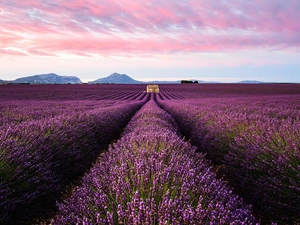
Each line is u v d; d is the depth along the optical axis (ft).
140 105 87.04
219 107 46.78
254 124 19.16
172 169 9.16
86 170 18.42
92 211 7.17
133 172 9.63
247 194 13.21
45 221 10.91
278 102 59.77
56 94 146.51
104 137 27.66
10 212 9.66
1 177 9.77
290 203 10.50
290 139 12.96
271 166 12.12
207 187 7.98
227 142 18.06
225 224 6.04
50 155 14.07
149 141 14.05
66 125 19.22
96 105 63.16
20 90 181.37
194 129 28.07
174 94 176.76
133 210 6.14
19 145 12.34
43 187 11.17
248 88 239.71
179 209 6.14
